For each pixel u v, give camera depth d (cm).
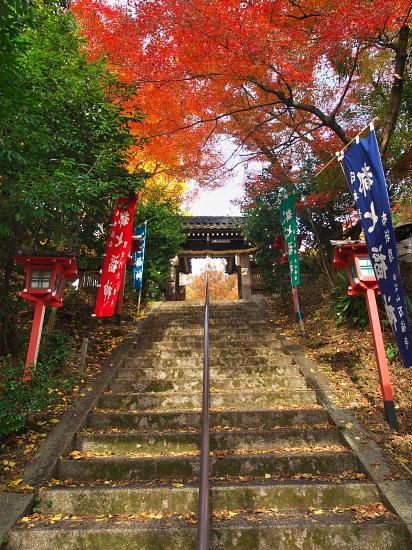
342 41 639
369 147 448
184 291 1964
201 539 207
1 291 588
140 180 651
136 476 379
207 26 617
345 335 749
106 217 761
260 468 384
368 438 419
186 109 838
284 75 676
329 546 291
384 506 328
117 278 636
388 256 420
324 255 1082
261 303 1183
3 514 308
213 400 529
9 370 440
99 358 684
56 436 426
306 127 975
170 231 1309
